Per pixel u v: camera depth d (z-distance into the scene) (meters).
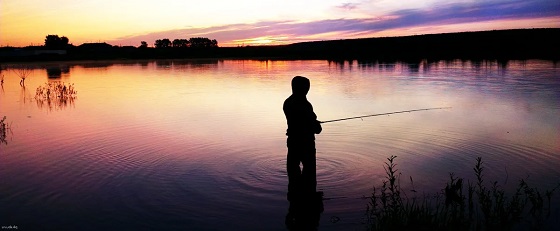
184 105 13.48
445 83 18.86
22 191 5.60
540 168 6.19
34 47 101.31
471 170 6.16
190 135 8.84
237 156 7.09
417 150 7.29
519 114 10.67
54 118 11.29
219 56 83.31
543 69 24.42
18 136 8.99
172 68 37.81
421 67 30.86
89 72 32.88
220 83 21.31
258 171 6.24
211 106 13.16
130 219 4.65
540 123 9.45
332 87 18.11
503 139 8.00
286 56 78.31
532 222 4.41
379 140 8.05
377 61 43.81
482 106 12.13
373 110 11.84
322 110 11.93
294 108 5.76
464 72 24.70
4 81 23.89
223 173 6.18
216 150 7.54
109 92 17.70
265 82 21.55
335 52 74.00
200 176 6.07
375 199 4.86
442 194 5.24
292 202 5.05
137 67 40.88
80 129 9.69
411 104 12.87
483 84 17.86
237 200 5.14
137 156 7.22
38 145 8.12
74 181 5.97
